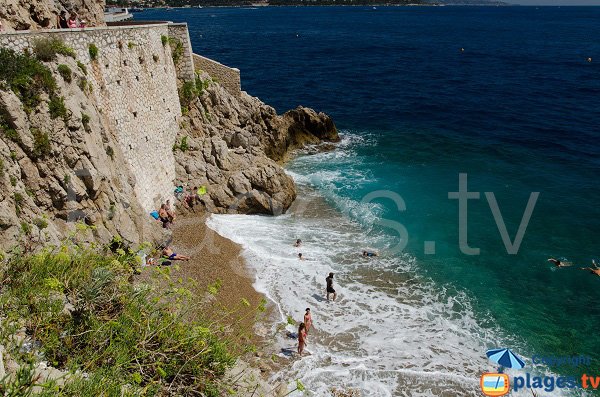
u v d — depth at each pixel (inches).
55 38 672.4
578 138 1763.0
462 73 3277.6
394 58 3991.1
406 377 620.4
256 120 1487.5
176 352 327.3
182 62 1248.2
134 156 905.5
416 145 1686.8
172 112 1155.3
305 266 874.8
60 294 338.6
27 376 247.4
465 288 831.7
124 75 875.4
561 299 810.8
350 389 593.9
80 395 257.1
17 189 565.0
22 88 603.2
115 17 2116.1
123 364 295.0
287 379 599.2
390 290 816.9
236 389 325.4
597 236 1034.1
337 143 1692.9
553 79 3024.1
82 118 686.5
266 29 6752.0
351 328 713.6
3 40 590.6
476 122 1999.3
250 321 696.4
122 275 386.0
